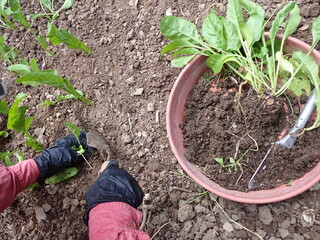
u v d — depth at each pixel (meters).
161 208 0.48
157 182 0.49
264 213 0.45
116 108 0.53
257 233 0.44
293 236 0.44
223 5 0.52
